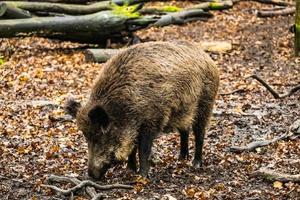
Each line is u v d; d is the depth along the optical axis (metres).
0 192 11.04
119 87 11.02
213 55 23.23
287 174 11.58
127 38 24.78
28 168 12.33
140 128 11.27
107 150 11.00
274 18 28.84
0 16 23.03
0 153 13.20
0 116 15.97
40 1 25.30
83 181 10.86
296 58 22.80
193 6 28.98
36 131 14.88
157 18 23.70
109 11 23.28
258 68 21.69
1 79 19.77
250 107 17.12
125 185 11.07
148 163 11.49
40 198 10.77
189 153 13.52
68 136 14.55
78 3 25.78
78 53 23.41
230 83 19.80
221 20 28.55
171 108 11.43
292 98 17.98
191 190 10.91
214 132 14.94
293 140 14.22
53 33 22.91
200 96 12.12
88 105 11.02
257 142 13.77
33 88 18.91
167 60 11.34
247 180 11.71
